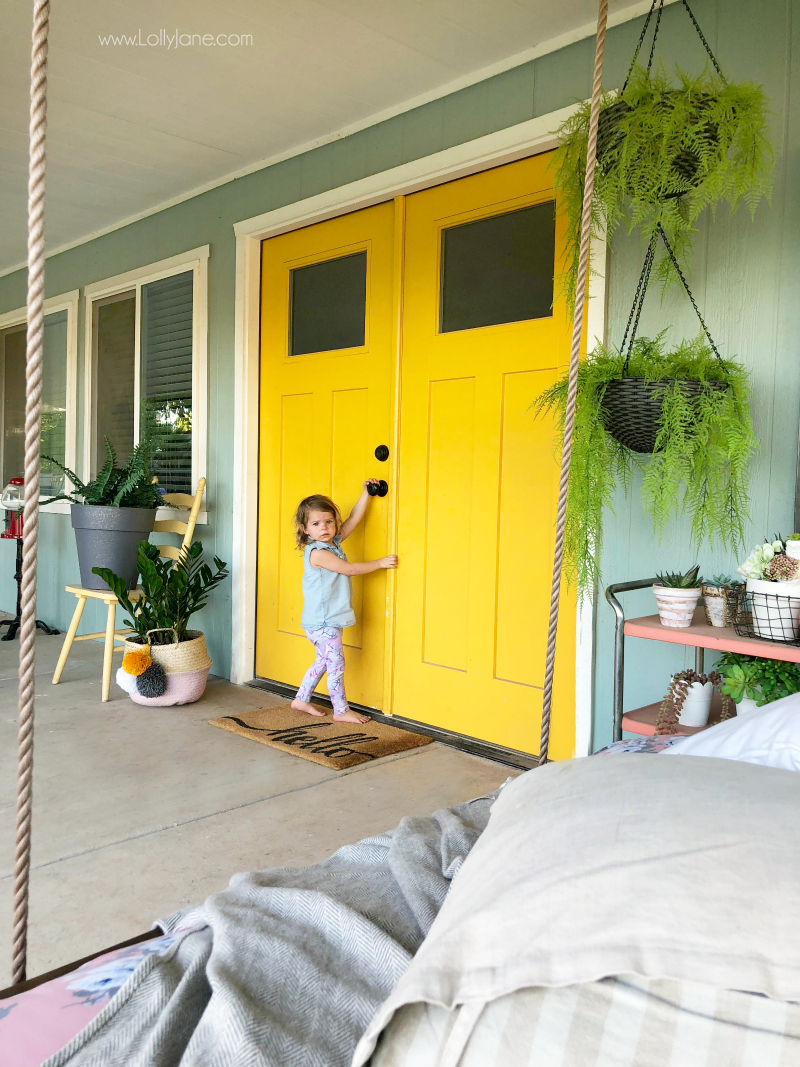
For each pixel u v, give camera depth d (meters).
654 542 2.36
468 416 2.92
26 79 2.93
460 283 2.96
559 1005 0.66
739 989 0.63
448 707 3.03
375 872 1.14
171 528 3.95
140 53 2.72
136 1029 0.78
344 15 2.47
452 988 0.69
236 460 3.81
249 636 3.85
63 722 3.18
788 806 0.73
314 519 3.14
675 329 2.29
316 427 3.52
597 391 1.95
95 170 3.75
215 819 2.28
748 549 2.16
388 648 3.23
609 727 2.50
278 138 3.38
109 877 1.94
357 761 2.74
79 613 3.81
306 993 0.82
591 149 1.31
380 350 3.24
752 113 1.78
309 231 3.51
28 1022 0.80
